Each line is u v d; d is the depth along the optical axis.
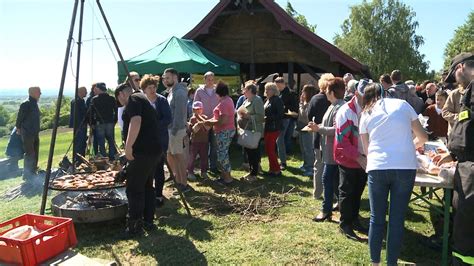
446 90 6.86
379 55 45.81
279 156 7.59
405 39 45.66
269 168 7.05
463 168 3.06
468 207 2.97
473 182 2.96
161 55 8.98
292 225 4.62
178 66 8.52
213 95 6.79
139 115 4.05
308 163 7.06
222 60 10.17
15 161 7.82
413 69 45.97
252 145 6.28
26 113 7.20
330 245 4.02
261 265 3.66
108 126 8.32
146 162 4.19
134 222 4.35
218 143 6.32
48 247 3.20
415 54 46.09
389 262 3.31
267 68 15.74
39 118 7.45
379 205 3.28
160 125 5.04
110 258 3.87
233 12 10.79
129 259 3.85
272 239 4.21
